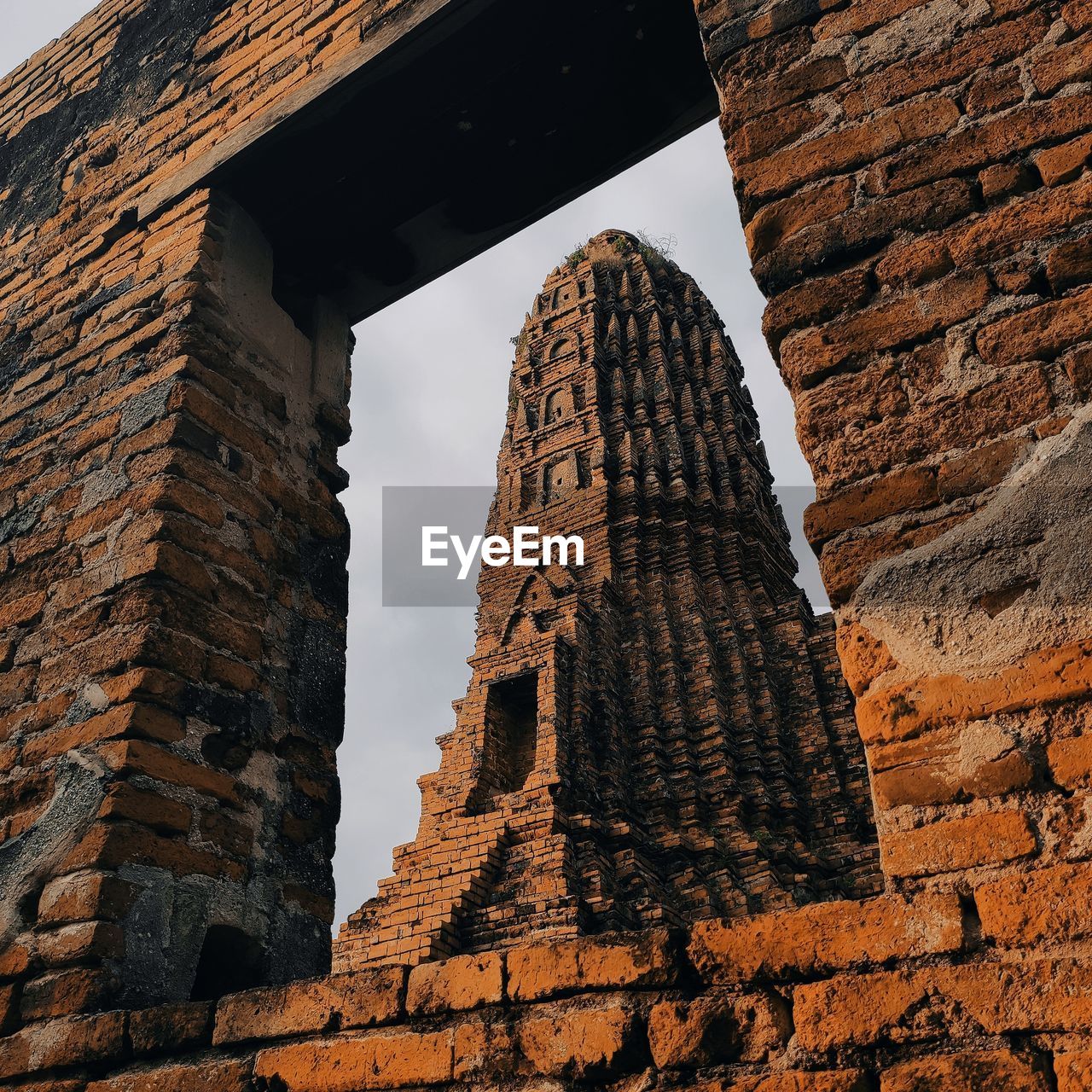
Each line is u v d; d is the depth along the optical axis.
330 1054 2.69
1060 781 2.16
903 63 3.14
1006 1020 2.00
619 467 24.64
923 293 2.79
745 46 3.43
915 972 2.12
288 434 4.51
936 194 2.90
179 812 3.42
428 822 17.44
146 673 3.48
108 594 3.75
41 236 5.23
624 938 2.48
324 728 4.09
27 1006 3.11
